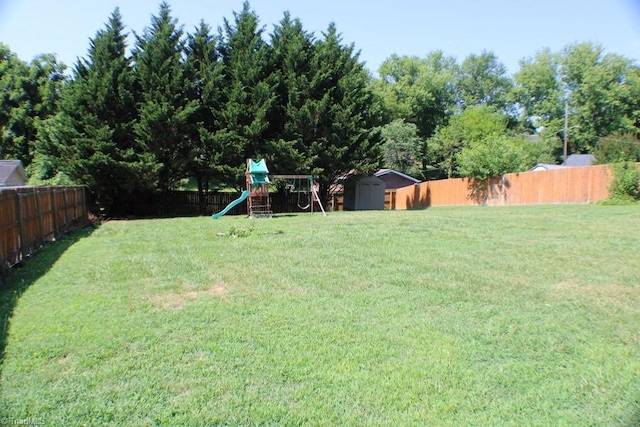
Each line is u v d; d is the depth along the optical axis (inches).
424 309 175.8
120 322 163.5
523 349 137.6
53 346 141.6
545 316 165.8
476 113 1596.9
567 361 129.3
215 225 508.7
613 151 762.2
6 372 124.4
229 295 198.4
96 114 674.2
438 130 1742.1
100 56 687.7
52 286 219.5
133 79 691.4
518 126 1839.3
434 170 1685.5
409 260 267.4
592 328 153.1
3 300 195.5
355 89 810.8
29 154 1011.3
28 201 317.7
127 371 124.5
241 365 127.9
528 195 773.3
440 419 101.9
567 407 106.1
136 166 663.1
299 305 182.1
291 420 101.7
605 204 601.9
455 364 128.2
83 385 117.0
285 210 904.9
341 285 212.7
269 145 764.0
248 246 331.3
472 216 540.4
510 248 299.4
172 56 724.7
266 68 794.2
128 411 104.9
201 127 737.6
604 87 1375.5
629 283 204.8
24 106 1015.6
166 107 671.1
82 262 282.8
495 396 111.3
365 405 107.7
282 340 145.4
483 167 867.4
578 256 266.1
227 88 759.7
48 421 101.1
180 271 247.3
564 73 1486.2
